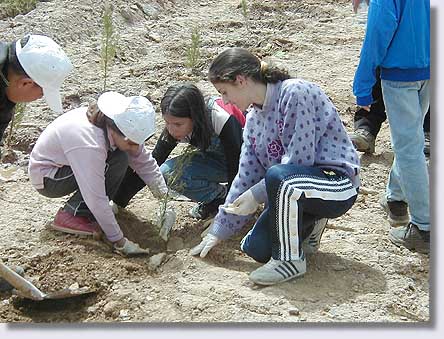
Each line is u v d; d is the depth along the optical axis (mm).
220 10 9703
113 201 5332
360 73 5066
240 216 4895
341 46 8398
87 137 4848
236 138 5059
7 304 4664
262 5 9727
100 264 4836
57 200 5535
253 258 4820
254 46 8352
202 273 4809
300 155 4621
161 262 4902
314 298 4609
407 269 4945
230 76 4582
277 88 4660
